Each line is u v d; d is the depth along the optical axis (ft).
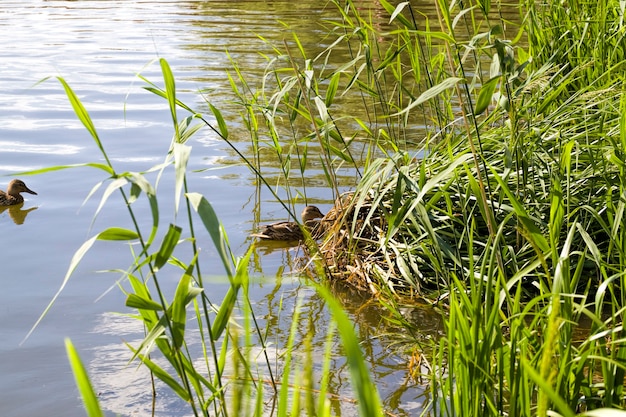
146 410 19.20
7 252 29.43
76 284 26.71
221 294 25.93
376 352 22.16
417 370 20.85
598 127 26.81
